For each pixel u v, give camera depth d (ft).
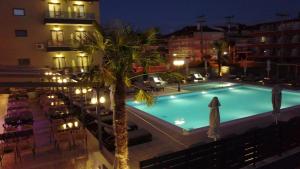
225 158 30.99
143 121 48.14
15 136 34.83
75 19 100.07
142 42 25.55
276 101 41.81
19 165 31.76
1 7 90.48
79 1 101.96
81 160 32.94
